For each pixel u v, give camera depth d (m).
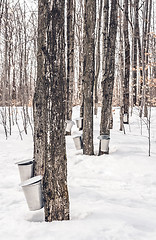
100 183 5.56
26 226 3.33
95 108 17.45
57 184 3.47
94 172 6.24
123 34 13.48
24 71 12.08
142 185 5.38
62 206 3.48
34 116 5.16
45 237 2.94
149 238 2.90
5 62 12.02
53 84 3.37
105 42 9.60
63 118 3.50
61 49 3.42
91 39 7.12
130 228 3.12
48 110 3.40
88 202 4.26
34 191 3.88
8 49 12.67
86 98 7.41
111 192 4.93
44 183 3.52
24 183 3.89
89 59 7.21
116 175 6.02
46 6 3.34
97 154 7.71
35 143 5.13
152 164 6.39
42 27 4.88
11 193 4.97
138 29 15.43
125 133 11.57
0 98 18.08
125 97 14.34
